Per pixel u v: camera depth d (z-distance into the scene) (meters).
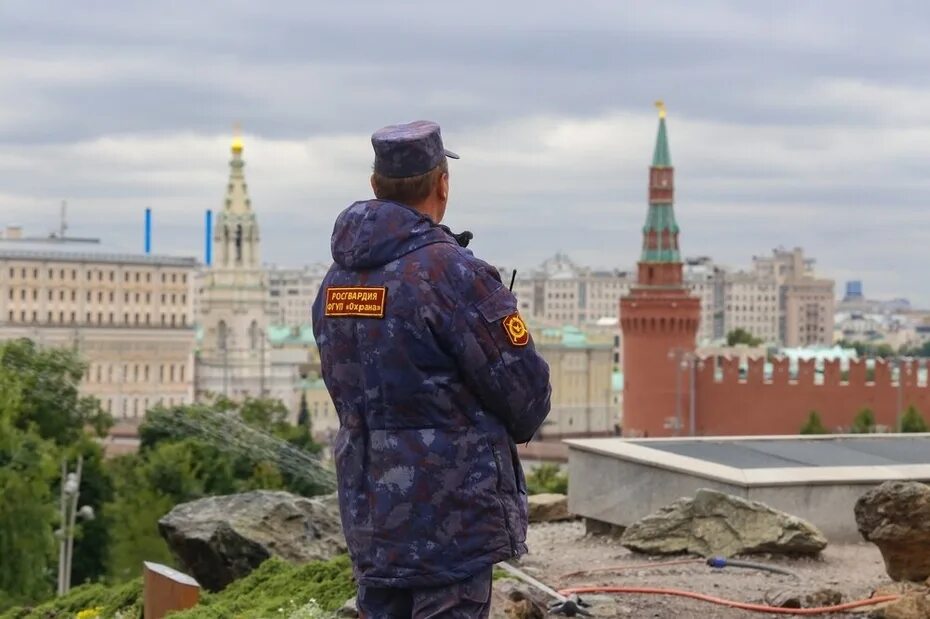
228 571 25.80
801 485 25.58
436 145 11.54
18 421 87.81
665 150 182.38
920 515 19.36
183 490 90.25
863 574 22.00
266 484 98.19
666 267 180.38
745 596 19.70
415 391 11.07
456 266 11.15
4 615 26.31
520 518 11.34
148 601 21.03
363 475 11.31
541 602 18.41
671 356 171.50
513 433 11.38
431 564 11.05
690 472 26.27
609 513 27.75
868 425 142.50
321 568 21.97
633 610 18.61
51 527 67.38
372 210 11.32
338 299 11.35
